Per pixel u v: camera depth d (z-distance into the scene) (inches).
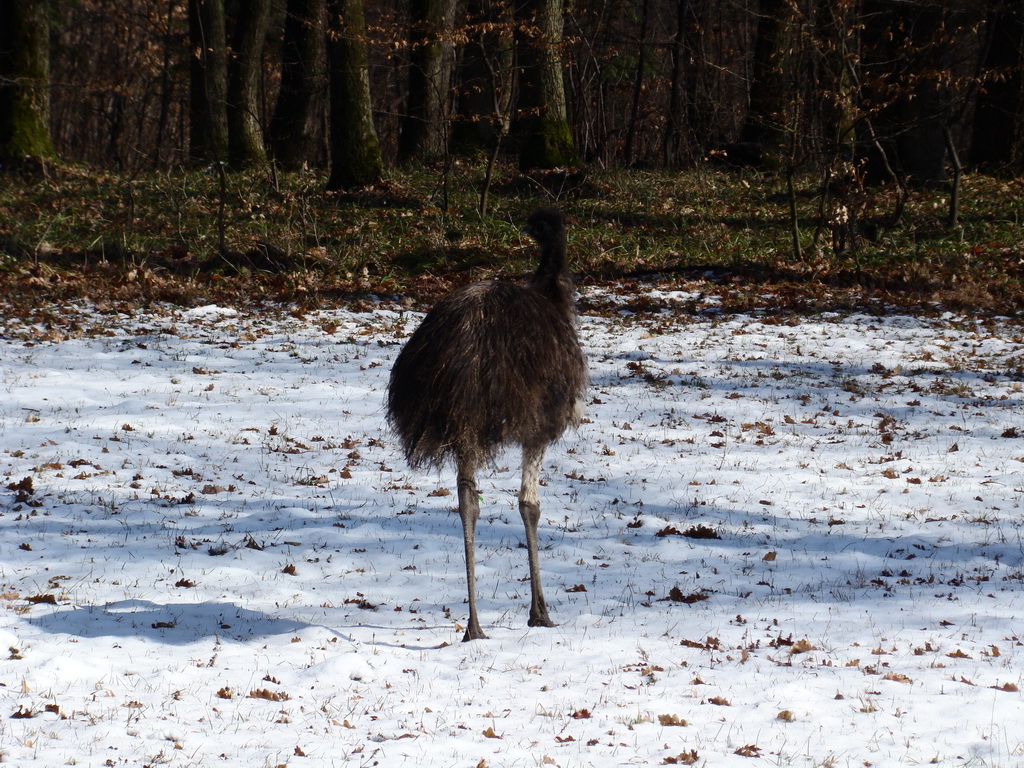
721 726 325.7
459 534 597.0
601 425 829.2
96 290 1286.9
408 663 394.3
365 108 1787.6
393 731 320.8
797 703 344.8
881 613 460.8
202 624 441.1
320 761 291.7
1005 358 1044.5
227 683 362.0
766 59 1984.5
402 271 1418.6
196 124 2297.0
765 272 1393.9
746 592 503.8
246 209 1672.0
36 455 714.8
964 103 1641.2
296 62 2121.1
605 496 673.0
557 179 1814.7
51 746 293.3
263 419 825.5
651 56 2699.3
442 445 405.7
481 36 1878.7
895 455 751.7
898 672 378.3
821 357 1051.9
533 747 308.2
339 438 787.4
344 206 1683.1
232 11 2723.9
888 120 1726.1
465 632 435.2
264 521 607.5
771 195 1787.6
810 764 294.0
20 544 547.5
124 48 3410.4
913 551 567.8
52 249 1437.0
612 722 330.6
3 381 899.4
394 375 421.1
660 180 1897.1
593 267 1433.3
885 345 1096.2
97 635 418.6
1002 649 406.0
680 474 714.2
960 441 786.8
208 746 300.8
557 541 587.2
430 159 2080.5
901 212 1525.6
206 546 558.6
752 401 896.9
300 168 2069.4
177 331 1123.3
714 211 1692.9
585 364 450.3
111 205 1732.3
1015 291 1298.0
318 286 1341.0
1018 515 626.8
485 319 402.9
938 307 1255.5
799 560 553.9
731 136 2642.7
